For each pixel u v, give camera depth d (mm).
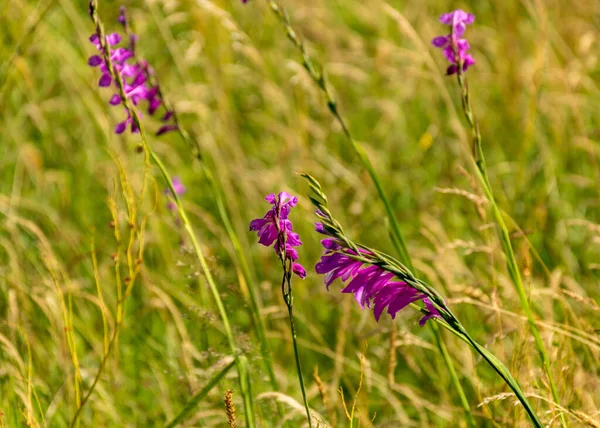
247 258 6504
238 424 4566
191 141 4605
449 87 8562
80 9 9250
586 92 8555
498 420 4242
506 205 6672
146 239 6430
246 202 7230
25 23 8125
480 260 6328
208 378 4820
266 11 9352
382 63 8492
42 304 5266
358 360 5457
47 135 7824
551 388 3969
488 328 5410
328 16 9711
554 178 6973
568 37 9219
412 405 5105
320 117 8523
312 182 2871
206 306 5430
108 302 6039
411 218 7148
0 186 7383
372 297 2967
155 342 5707
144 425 4949
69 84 8039
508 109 8234
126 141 7285
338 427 4863
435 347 5125
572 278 5965
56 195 7363
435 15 9945
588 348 4652
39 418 4762
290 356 5715
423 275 5898
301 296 6078
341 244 2857
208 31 8680
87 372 5160
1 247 6469
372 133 8531
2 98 7816
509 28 8852
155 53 8992
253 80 8578
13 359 5059
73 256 6434
